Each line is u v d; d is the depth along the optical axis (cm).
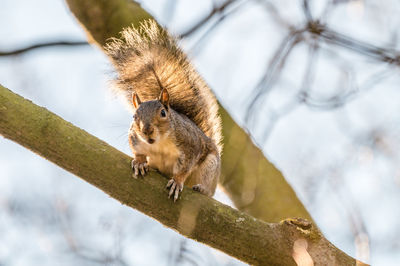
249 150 1149
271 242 919
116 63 1223
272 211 1135
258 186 1145
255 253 923
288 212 1136
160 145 1120
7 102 900
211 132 1270
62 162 912
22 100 915
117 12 1174
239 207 1163
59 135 903
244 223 926
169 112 1146
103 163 912
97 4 1166
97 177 918
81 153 906
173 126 1126
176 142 1124
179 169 1140
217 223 925
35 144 904
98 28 1180
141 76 1248
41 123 901
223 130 1223
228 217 929
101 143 927
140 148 1120
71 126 921
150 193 930
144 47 1227
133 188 926
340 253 918
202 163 1212
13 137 906
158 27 1234
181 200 935
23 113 902
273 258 922
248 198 1089
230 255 940
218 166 1200
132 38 1199
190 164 1151
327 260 907
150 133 1077
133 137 1120
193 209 929
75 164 909
